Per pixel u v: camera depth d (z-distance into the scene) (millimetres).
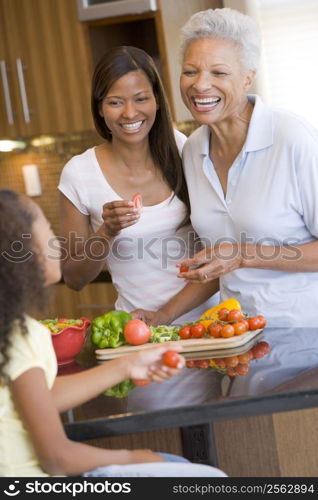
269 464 2195
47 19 4426
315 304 2461
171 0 4125
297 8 4129
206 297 2742
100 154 2807
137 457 1678
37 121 4590
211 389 1832
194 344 2195
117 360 1773
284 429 2205
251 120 2426
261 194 2445
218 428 2174
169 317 2678
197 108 2396
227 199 2527
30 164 5133
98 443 2145
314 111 4191
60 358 2203
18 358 1580
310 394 1720
